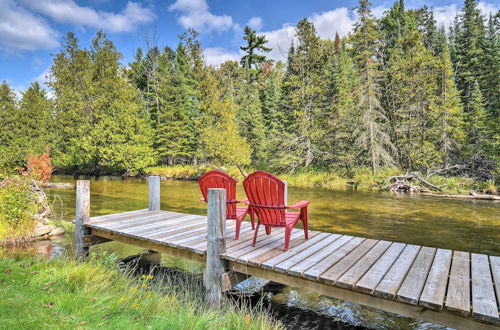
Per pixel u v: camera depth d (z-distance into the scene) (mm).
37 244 5211
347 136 17156
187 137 23875
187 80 26250
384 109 17781
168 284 3674
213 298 2928
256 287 3762
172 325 2201
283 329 2682
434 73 16297
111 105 21094
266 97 24859
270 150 21281
